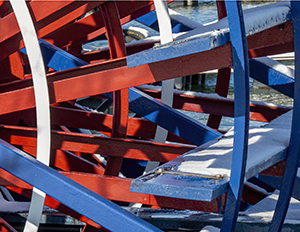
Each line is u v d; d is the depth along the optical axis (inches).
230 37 85.3
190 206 95.1
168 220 158.9
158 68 115.6
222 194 88.9
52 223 171.0
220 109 241.3
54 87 137.9
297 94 112.0
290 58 597.6
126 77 126.9
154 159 187.3
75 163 204.8
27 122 243.8
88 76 132.5
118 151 187.9
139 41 268.8
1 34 142.4
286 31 119.4
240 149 88.7
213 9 1376.7
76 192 99.8
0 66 192.4
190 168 96.6
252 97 645.9
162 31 151.6
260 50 181.0
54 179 102.0
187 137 183.8
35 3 136.3
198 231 156.1
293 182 115.7
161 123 186.5
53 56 191.9
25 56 243.3
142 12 254.5
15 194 230.8
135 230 94.1
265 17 100.4
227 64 99.3
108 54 282.0
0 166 106.8
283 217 115.6
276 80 210.2
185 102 247.8
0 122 201.9
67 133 188.7
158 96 249.9
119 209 96.7
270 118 248.7
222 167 97.9
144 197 150.6
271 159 107.2
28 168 104.3
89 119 209.2
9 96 150.6
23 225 172.2
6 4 165.8
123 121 184.9
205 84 727.1
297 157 113.8
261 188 208.4
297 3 109.5
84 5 154.2
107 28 167.5
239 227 151.6
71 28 216.1
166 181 85.4
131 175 261.0
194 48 87.7
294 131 113.2
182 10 1393.9
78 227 172.6
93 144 188.2
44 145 123.1
